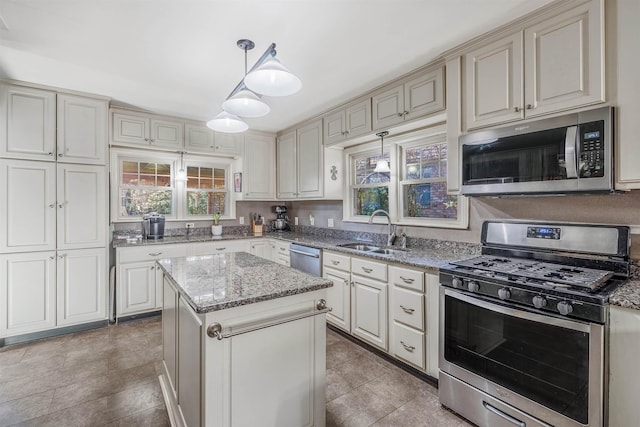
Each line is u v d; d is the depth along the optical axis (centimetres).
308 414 156
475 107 202
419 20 182
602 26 151
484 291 170
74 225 298
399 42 206
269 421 143
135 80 269
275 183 459
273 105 334
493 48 193
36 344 275
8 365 239
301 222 462
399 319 235
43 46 212
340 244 329
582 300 135
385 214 312
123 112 345
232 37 200
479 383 174
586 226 183
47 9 171
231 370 132
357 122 309
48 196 287
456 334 186
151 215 371
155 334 300
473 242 246
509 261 201
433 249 277
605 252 173
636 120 143
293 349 150
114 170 370
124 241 348
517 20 180
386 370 237
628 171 145
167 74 256
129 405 194
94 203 307
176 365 176
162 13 175
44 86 281
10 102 270
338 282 296
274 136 457
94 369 235
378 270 253
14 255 274
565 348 141
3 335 271
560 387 143
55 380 220
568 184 160
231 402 132
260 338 139
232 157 442
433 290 211
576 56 159
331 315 305
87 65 240
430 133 272
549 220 203
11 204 273
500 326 165
